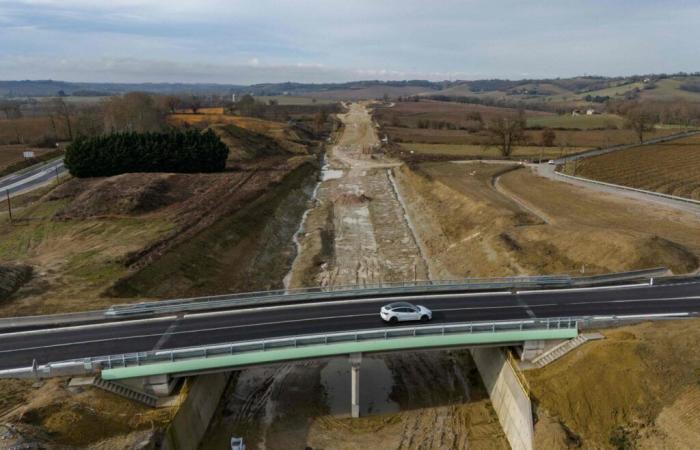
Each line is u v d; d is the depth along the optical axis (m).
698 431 26.17
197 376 33.09
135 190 73.12
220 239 58.53
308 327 35.66
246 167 104.06
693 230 57.88
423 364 40.91
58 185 81.31
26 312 38.78
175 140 91.81
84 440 25.67
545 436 28.31
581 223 61.94
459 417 34.59
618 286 42.28
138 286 45.19
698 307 37.22
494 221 63.19
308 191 98.19
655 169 100.25
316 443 32.28
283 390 37.59
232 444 29.48
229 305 39.38
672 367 29.75
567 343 33.50
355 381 33.53
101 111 171.50
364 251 66.00
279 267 59.78
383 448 31.83
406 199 92.44
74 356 31.95
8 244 56.72
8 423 24.88
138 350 32.69
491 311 37.75
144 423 27.92
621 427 28.11
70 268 48.09
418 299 40.53
